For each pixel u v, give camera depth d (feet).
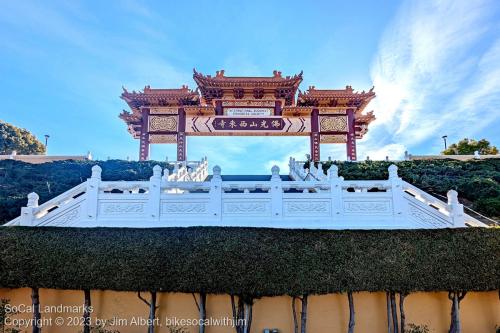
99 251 27.02
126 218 31.63
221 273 26.45
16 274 26.63
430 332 28.48
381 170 72.13
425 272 27.17
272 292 26.21
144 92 105.60
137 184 32.76
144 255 26.89
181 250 27.04
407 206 33.06
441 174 68.08
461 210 32.45
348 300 28.96
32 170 74.33
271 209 32.40
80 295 28.89
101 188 32.48
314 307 28.96
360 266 27.09
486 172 66.39
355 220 32.24
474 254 27.76
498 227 29.22
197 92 106.11
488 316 29.17
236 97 108.68
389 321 28.17
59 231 27.78
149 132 106.11
